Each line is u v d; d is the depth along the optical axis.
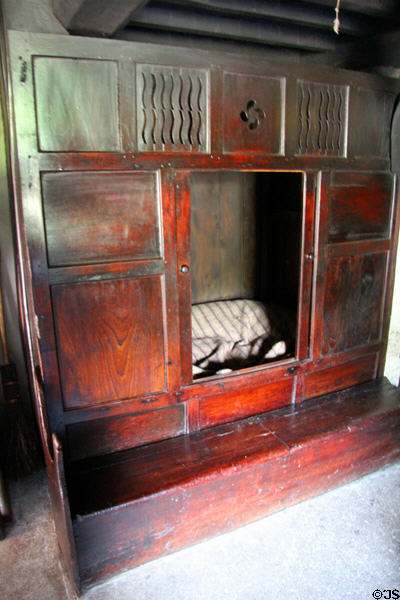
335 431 1.99
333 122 1.97
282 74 1.78
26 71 1.40
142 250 1.70
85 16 1.49
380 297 2.38
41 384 1.68
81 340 1.67
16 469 2.24
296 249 2.75
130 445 1.86
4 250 2.27
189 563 1.71
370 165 2.14
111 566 1.62
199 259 2.78
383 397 2.31
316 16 1.96
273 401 2.16
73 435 1.75
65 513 1.42
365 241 2.21
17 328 2.37
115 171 1.59
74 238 1.58
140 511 1.59
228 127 1.73
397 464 2.32
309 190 1.98
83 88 1.48
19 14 1.60
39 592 1.61
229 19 1.99
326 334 2.22
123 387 1.79
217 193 2.73
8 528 1.94
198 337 2.60
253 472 1.80
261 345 2.53
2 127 2.10
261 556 1.74
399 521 1.93
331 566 1.70
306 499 2.04
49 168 1.49
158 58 1.55
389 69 2.30
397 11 1.84
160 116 1.61
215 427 2.02
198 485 1.67
